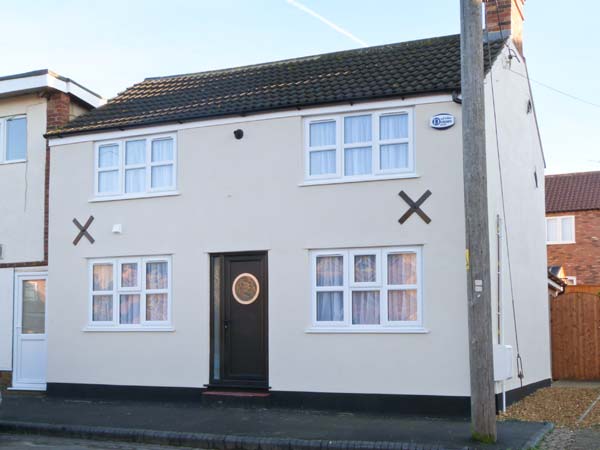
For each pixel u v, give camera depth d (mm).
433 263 12984
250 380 14344
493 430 10414
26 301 17062
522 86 16172
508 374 12438
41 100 17281
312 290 13875
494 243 13367
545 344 17266
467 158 10523
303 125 14234
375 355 13242
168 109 15781
